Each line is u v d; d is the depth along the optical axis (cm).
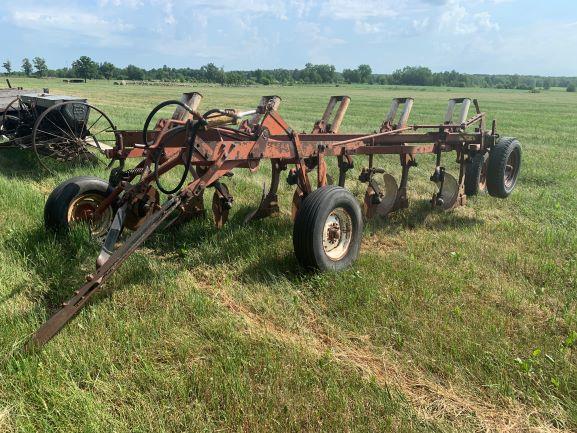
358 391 308
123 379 316
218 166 478
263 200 654
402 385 323
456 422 289
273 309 420
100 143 1307
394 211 732
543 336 380
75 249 515
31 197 708
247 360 338
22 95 1119
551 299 450
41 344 338
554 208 782
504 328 392
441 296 442
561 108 4606
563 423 291
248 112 518
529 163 1239
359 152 637
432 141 718
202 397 300
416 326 389
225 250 543
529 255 557
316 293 446
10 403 289
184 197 451
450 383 323
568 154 1430
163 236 578
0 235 553
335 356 352
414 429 278
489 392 316
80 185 546
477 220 717
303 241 466
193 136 448
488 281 483
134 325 371
